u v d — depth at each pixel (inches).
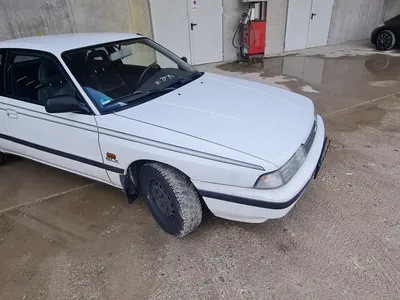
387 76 249.9
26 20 217.2
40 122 99.0
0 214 104.9
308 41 398.6
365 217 92.6
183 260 81.6
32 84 100.7
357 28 442.9
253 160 70.2
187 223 82.7
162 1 269.7
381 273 74.2
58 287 76.4
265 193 70.9
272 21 355.3
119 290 74.4
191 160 74.5
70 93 91.7
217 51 324.5
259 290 72.1
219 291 72.4
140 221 97.4
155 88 99.6
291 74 271.0
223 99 94.4
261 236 87.7
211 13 302.8
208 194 76.6
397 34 349.4
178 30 289.7
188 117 83.4
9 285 77.9
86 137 90.1
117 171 89.2
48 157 106.3
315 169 83.1
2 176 128.3
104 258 84.0
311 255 80.6
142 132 80.5
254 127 79.8
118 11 248.7
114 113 86.4
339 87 226.1
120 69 103.8
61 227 97.0
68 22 231.6
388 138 142.0
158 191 86.9
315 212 95.6
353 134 147.5
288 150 73.8
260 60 337.7
